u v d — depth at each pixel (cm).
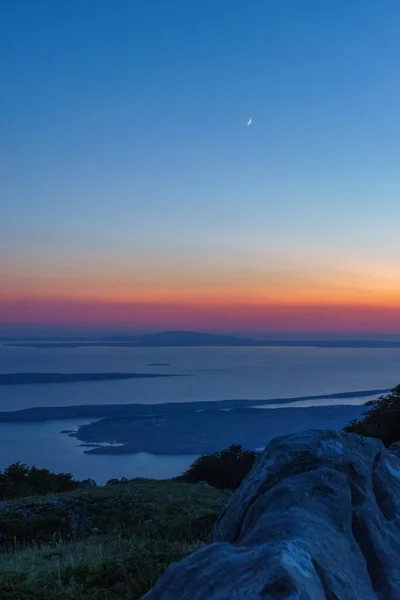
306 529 459
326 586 384
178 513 1598
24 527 1480
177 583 403
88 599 700
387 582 456
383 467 617
